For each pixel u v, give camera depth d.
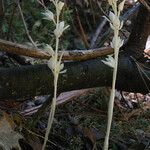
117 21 0.41
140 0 0.59
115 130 0.77
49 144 0.70
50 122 0.49
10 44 0.58
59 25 0.45
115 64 0.42
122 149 0.74
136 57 0.66
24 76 0.60
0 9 0.75
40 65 0.61
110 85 0.66
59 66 0.46
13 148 0.61
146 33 0.65
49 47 0.45
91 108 0.83
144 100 0.95
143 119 0.83
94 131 0.76
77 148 0.70
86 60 0.63
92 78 0.63
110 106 0.43
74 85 0.63
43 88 0.62
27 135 0.67
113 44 0.42
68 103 0.83
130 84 0.67
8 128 0.59
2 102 0.74
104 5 0.95
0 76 0.60
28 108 0.80
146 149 0.72
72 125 0.77
